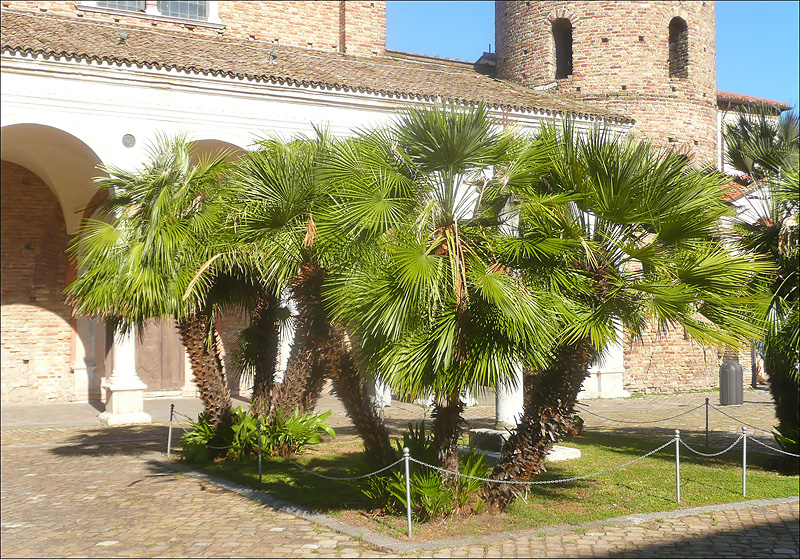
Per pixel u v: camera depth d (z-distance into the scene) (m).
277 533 7.18
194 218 9.57
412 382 6.25
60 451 11.61
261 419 11.27
